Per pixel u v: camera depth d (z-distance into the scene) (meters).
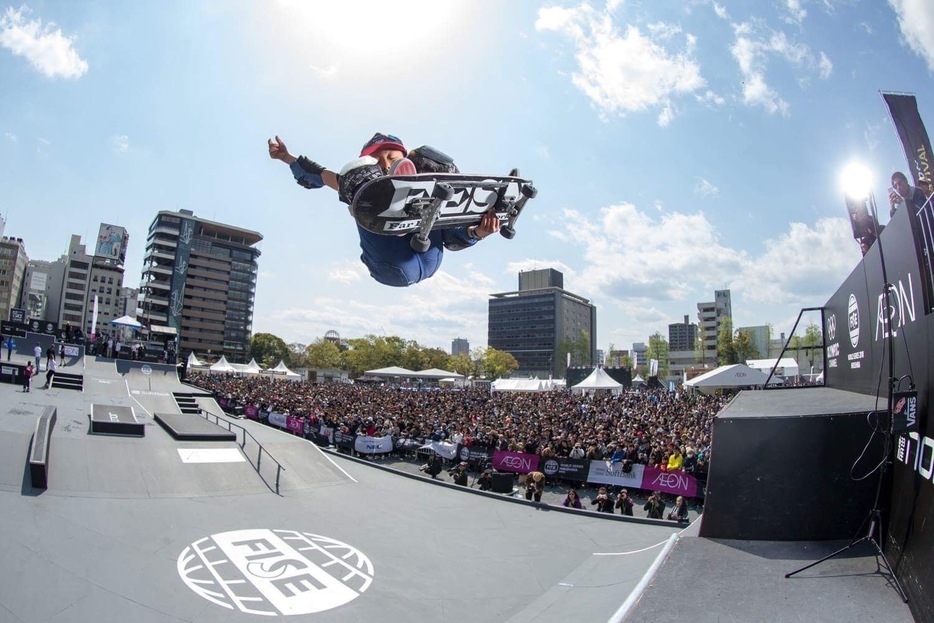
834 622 3.12
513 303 177.00
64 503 10.38
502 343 177.38
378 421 23.89
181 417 19.09
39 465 10.86
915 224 3.79
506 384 51.56
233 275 133.62
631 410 28.70
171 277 123.94
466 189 3.00
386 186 2.52
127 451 13.92
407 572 9.14
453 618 7.50
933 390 3.30
